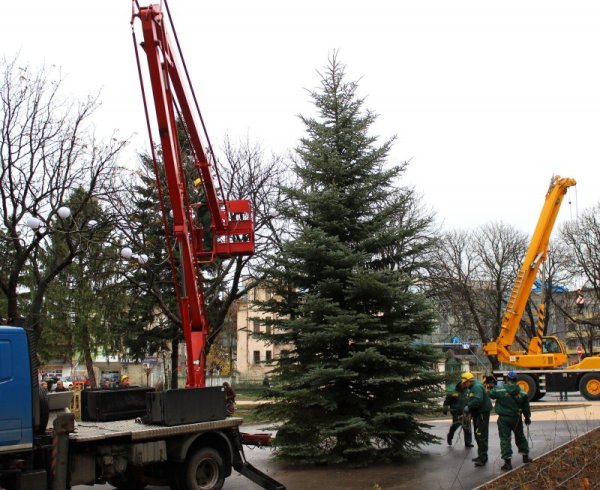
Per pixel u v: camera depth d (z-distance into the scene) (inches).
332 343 510.0
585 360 1138.7
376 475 452.4
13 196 759.1
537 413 834.2
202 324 449.1
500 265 1915.6
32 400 353.1
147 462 379.2
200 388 415.2
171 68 439.5
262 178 1088.2
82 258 1034.7
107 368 2222.0
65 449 349.7
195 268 462.0
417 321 514.0
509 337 1159.0
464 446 570.6
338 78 565.6
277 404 512.7
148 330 1246.3
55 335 1250.0
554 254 1911.9
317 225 535.2
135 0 406.0
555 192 1106.7
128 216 943.7
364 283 488.4
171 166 422.9
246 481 468.1
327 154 538.6
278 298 556.4
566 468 418.3
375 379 477.4
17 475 339.0
